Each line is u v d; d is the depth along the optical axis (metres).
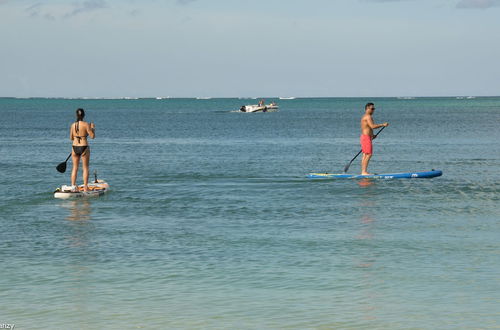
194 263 14.10
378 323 10.20
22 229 18.17
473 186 27.39
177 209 21.81
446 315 10.54
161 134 78.69
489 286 12.16
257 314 10.68
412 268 13.54
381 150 51.16
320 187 27.28
